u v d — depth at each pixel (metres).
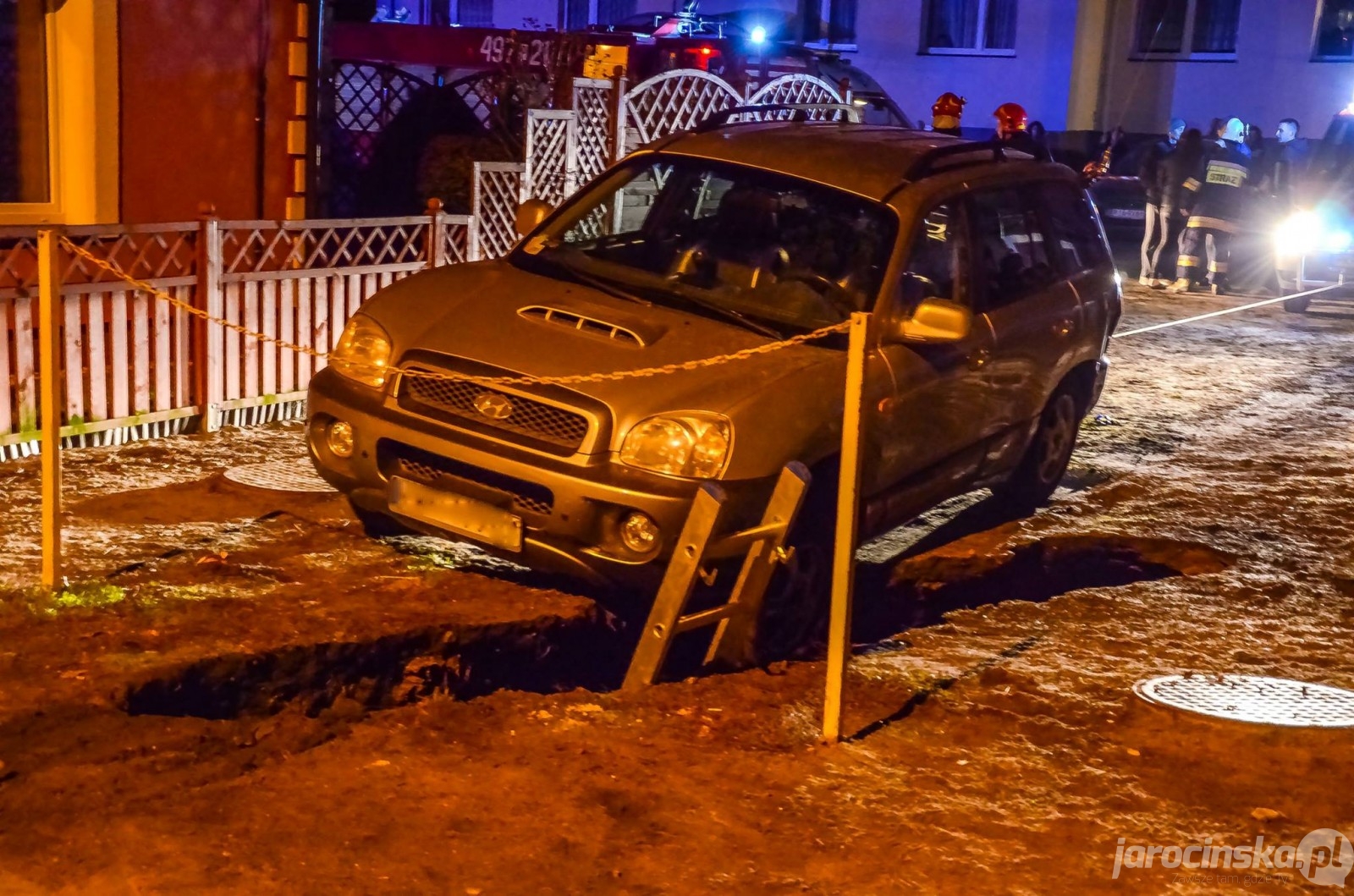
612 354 5.15
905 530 6.87
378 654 4.96
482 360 5.15
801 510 5.14
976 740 4.50
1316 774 4.39
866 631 5.88
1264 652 5.50
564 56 13.22
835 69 18.92
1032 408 6.70
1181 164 15.84
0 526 5.75
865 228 5.78
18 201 7.84
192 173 8.45
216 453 7.09
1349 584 6.41
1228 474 8.24
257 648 4.72
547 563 5.00
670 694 4.72
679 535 4.82
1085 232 7.32
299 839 3.61
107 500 6.20
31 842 3.51
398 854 3.58
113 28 7.88
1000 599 6.48
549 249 6.11
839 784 4.11
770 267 5.73
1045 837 3.87
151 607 5.00
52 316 4.93
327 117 9.15
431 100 12.11
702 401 4.95
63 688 4.30
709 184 6.08
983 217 6.34
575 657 5.44
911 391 5.56
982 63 25.78
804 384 5.14
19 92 7.77
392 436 5.19
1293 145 18.45
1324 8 23.09
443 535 5.20
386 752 4.16
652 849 3.67
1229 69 23.95
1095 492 7.70
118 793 3.79
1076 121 24.27
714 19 19.50
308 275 7.76
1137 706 4.84
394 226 8.24
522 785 3.99
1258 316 14.52
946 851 3.75
